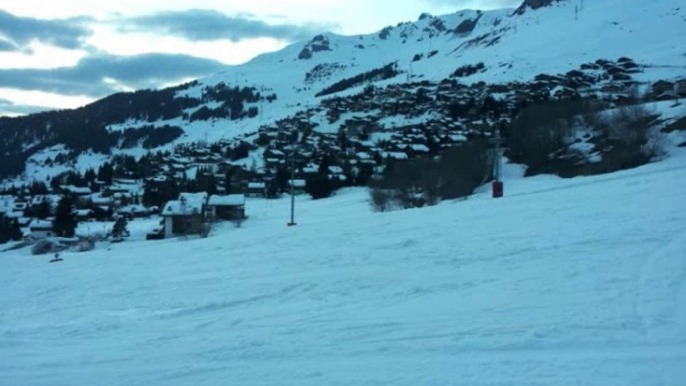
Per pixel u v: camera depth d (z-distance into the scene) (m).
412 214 26.42
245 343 7.93
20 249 53.28
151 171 128.38
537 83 122.56
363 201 54.25
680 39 145.25
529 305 8.62
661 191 21.58
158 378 6.66
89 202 93.25
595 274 10.23
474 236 17.03
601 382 5.44
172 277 16.78
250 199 82.75
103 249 41.62
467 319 8.17
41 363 7.61
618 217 16.84
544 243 14.29
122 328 9.90
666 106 45.59
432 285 11.15
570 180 36.50
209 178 96.62
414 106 138.75
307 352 7.28
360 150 106.44
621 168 38.66
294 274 14.51
